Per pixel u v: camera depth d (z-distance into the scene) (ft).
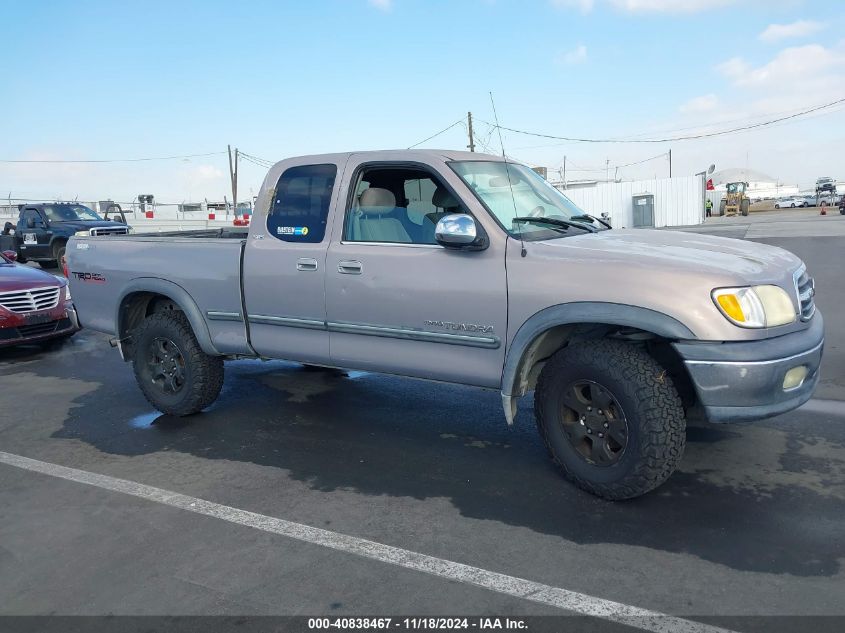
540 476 13.64
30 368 25.52
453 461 14.66
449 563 10.49
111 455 15.78
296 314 15.51
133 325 19.33
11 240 61.26
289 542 11.34
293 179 15.79
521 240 12.80
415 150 14.32
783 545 10.61
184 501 13.10
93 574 10.55
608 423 12.05
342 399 19.47
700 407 11.37
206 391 17.75
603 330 12.78
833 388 18.45
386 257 14.06
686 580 9.77
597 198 122.93
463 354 13.47
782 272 12.03
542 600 9.42
